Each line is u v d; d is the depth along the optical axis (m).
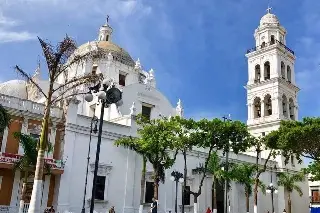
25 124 29.92
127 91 41.62
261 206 50.03
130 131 36.41
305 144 27.58
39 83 40.34
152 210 30.28
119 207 33.81
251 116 56.31
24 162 25.30
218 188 44.69
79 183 31.41
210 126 29.81
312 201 59.66
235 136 30.23
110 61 47.72
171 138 29.41
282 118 52.88
